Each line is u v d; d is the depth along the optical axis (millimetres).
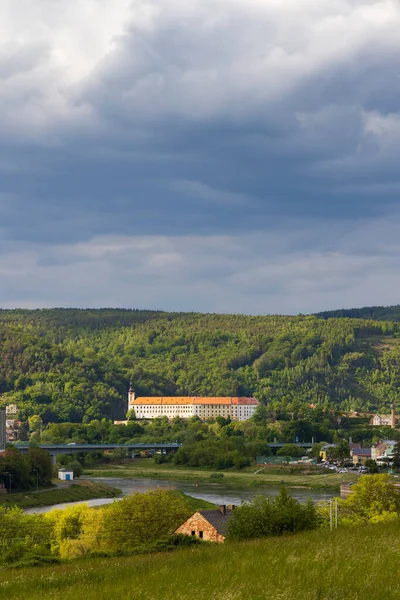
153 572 73500
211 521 141625
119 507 156750
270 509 119250
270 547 80750
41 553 145875
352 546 72812
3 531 157750
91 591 65625
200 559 79938
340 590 57250
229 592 58094
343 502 160750
